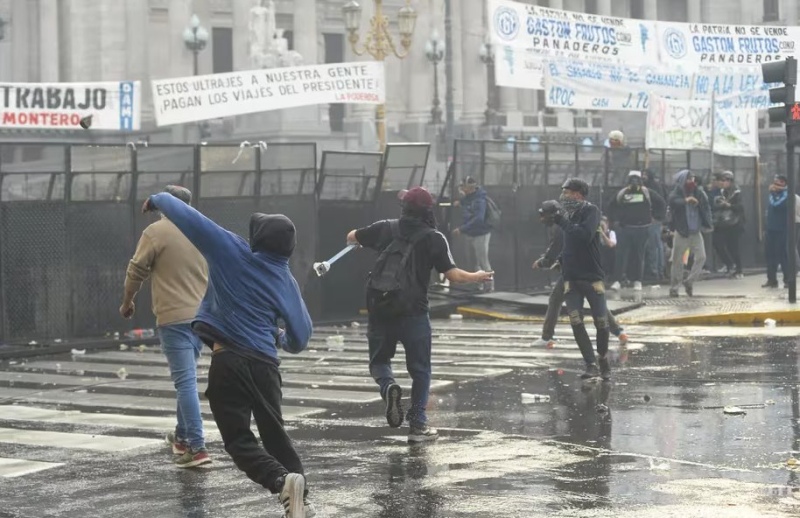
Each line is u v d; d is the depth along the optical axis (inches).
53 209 1585.9
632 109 2281.0
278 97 1993.1
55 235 1588.3
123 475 799.7
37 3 6082.7
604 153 2310.5
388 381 882.8
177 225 667.4
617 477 759.1
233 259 665.6
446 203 2050.9
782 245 2143.2
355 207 1913.1
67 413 1061.8
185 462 815.7
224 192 1729.8
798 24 6688.0
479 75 6555.1
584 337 1187.3
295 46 5959.6
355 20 2876.5
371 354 895.1
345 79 2057.1
